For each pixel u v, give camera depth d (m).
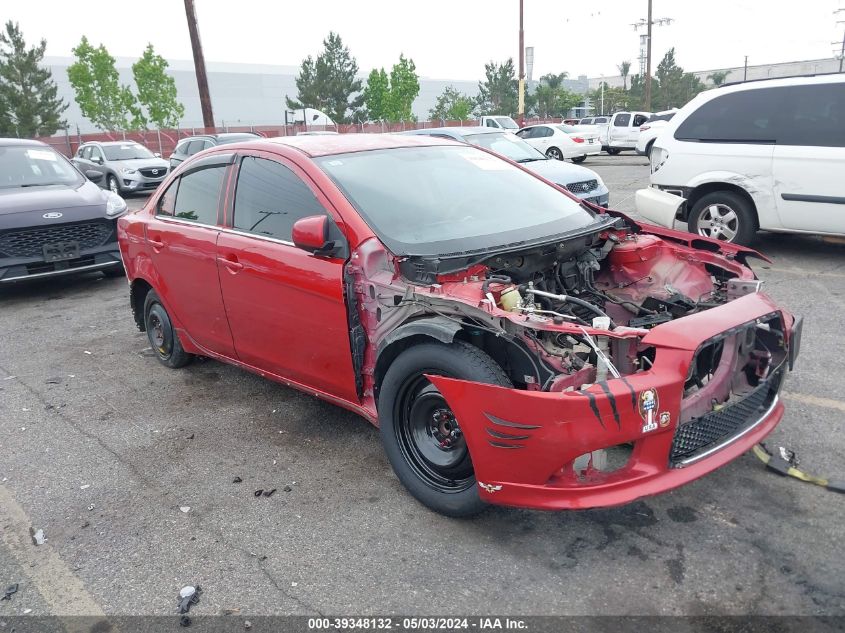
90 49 41.88
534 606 2.72
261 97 71.88
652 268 4.18
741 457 3.69
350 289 3.52
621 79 108.31
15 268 7.81
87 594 2.96
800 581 2.75
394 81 52.72
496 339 3.14
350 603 2.80
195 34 23.58
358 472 3.83
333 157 4.05
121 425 4.62
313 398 4.89
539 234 3.80
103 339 6.57
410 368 3.23
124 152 19.95
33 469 4.09
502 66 67.06
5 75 46.16
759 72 89.62
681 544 3.03
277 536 3.29
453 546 3.12
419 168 4.23
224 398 4.98
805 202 7.39
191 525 3.43
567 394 2.70
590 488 2.77
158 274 5.12
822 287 6.68
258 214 4.18
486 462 2.90
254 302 4.14
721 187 8.09
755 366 3.31
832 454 3.66
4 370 5.86
